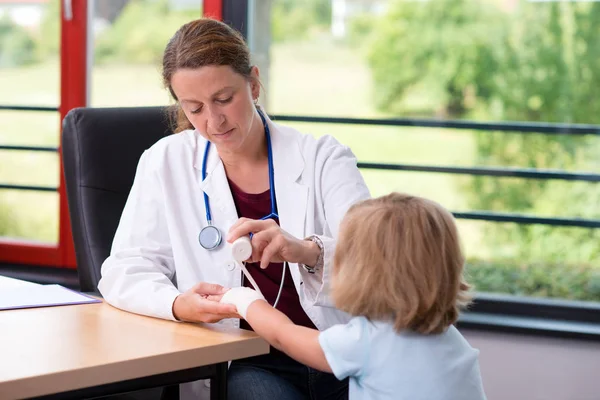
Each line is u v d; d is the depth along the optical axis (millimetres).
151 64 3604
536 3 5527
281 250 1491
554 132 3309
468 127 3301
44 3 3572
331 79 5949
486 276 4016
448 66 5824
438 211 1315
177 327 1411
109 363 1167
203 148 1811
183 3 3766
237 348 1324
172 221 1726
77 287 3027
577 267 4215
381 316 1282
